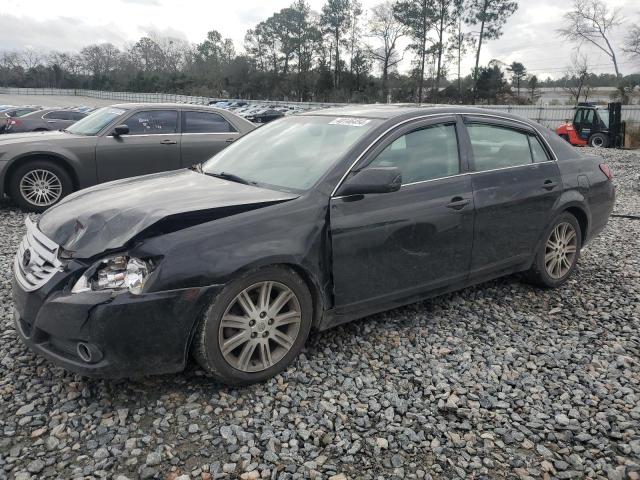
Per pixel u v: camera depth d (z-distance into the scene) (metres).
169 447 2.68
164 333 2.87
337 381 3.33
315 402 3.11
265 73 78.25
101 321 2.76
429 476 2.57
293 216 3.26
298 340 3.36
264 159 4.00
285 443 2.75
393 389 3.27
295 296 3.29
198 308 2.92
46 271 3.00
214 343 3.01
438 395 3.22
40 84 92.50
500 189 4.25
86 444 2.69
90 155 7.87
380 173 3.34
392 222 3.62
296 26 77.06
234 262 2.98
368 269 3.59
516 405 3.16
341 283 3.48
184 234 2.94
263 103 56.25
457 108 4.27
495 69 60.28
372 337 3.92
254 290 3.18
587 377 3.47
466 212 4.01
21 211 7.80
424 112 4.05
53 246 3.06
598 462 2.70
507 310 4.50
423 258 3.85
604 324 4.30
